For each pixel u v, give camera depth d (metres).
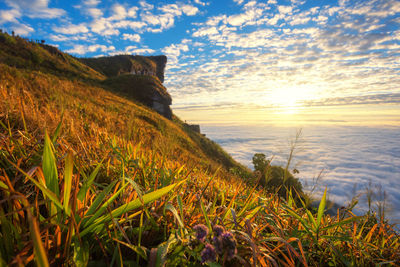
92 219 0.89
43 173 0.90
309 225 1.52
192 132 34.97
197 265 0.91
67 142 2.00
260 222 1.62
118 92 34.19
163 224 1.21
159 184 1.69
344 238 1.43
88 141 2.37
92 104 12.56
